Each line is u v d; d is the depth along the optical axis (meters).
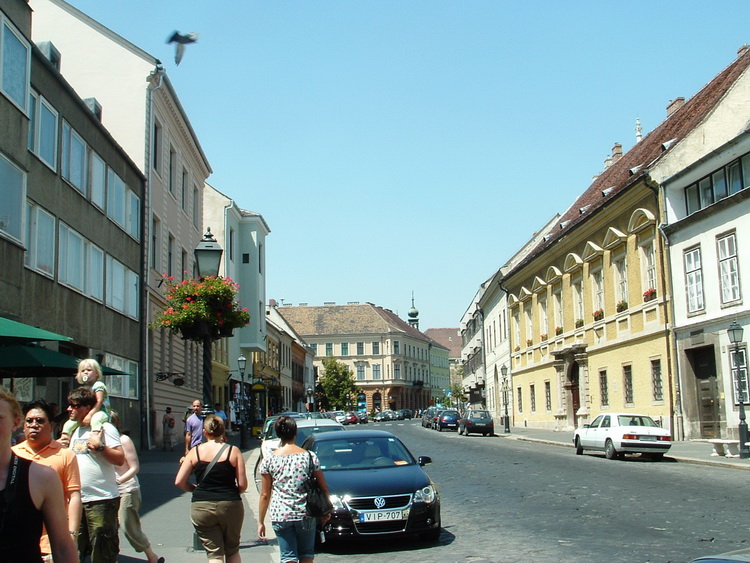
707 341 28.28
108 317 26.58
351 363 131.25
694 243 29.19
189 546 10.92
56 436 11.16
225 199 52.97
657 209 31.34
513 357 56.03
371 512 10.83
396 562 10.00
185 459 8.02
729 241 27.09
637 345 33.72
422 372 145.12
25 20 18.41
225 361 51.75
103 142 26.17
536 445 35.06
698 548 10.08
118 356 27.72
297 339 97.19
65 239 22.30
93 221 24.98
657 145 36.97
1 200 17.05
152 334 32.03
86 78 32.50
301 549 7.93
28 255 19.55
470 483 18.56
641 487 16.84
